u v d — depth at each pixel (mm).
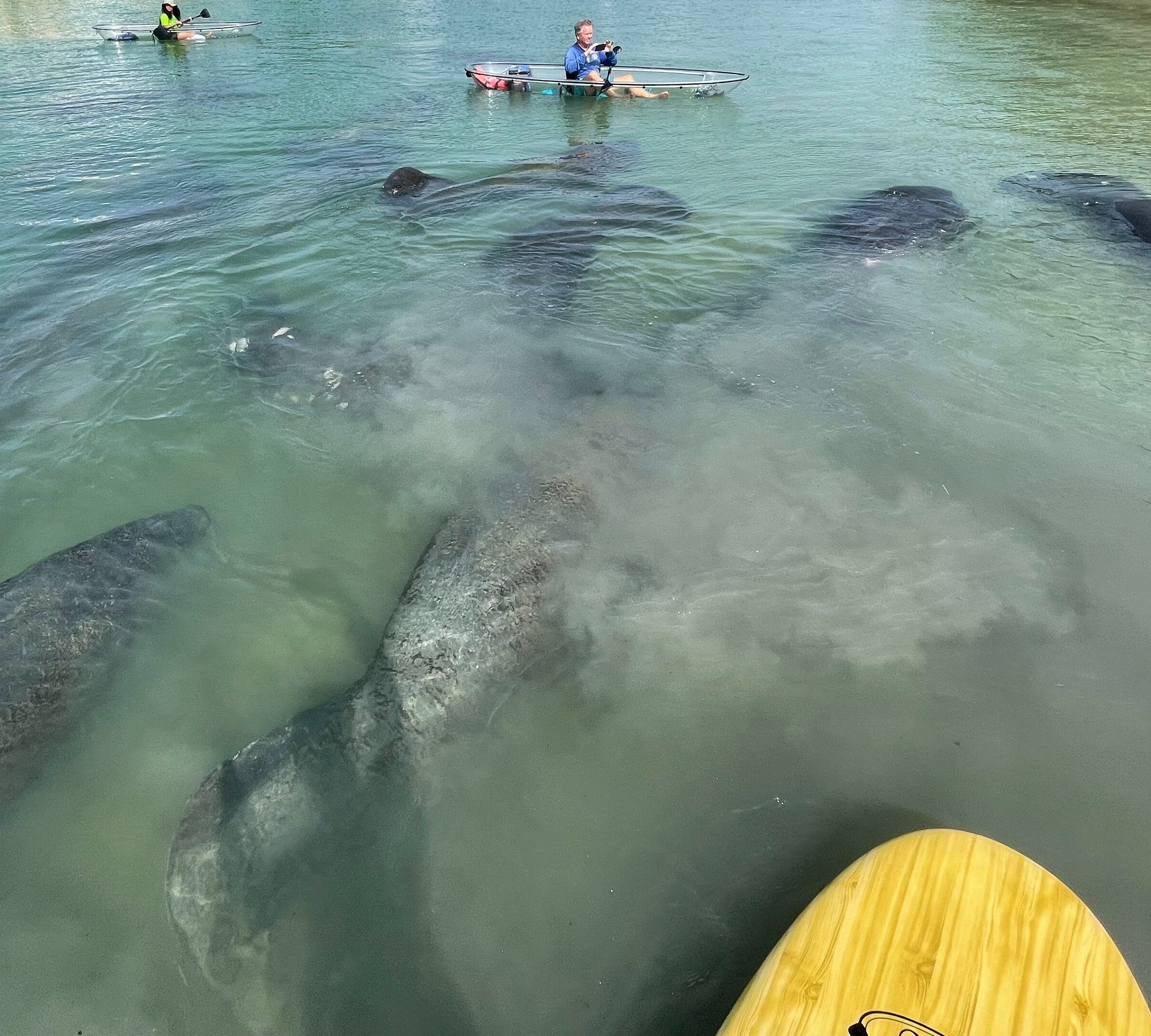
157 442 5121
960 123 12242
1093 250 7848
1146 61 15969
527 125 12648
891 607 3855
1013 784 3074
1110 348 6152
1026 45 17875
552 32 20328
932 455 4969
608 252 7941
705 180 9969
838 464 4875
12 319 6500
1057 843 2875
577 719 3395
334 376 5863
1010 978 2363
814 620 3803
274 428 5309
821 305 6867
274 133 11945
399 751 3312
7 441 5047
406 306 6914
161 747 3367
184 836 3016
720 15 22703
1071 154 10688
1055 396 5562
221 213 8773
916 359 6031
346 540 4410
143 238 8117
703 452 4992
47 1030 2475
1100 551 4188
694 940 2635
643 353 6238
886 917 2516
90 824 3082
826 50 17781
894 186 9570
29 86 14711
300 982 2562
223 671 3674
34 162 10383
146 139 11492
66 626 3771
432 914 2729
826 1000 2332
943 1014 2295
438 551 4203
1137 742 3217
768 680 3523
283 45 18906
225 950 2658
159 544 4285
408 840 2961
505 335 6484
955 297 6961
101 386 5652
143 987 2574
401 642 3730
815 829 2945
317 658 3746
